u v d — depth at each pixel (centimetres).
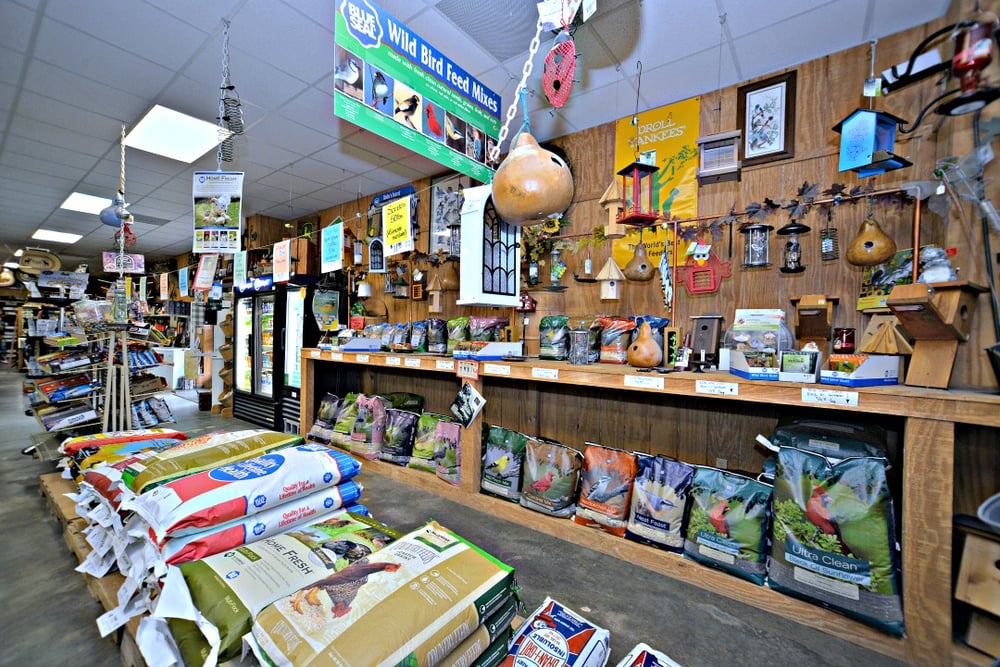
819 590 163
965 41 138
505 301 303
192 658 98
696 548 196
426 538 125
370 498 295
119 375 370
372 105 214
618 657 152
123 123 346
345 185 476
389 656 83
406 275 453
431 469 310
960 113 152
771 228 236
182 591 105
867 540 156
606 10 213
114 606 144
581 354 256
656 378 211
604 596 188
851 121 193
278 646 84
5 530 253
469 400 287
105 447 196
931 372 159
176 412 618
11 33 238
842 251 233
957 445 190
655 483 216
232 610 96
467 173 277
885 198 220
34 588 196
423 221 451
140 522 136
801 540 169
